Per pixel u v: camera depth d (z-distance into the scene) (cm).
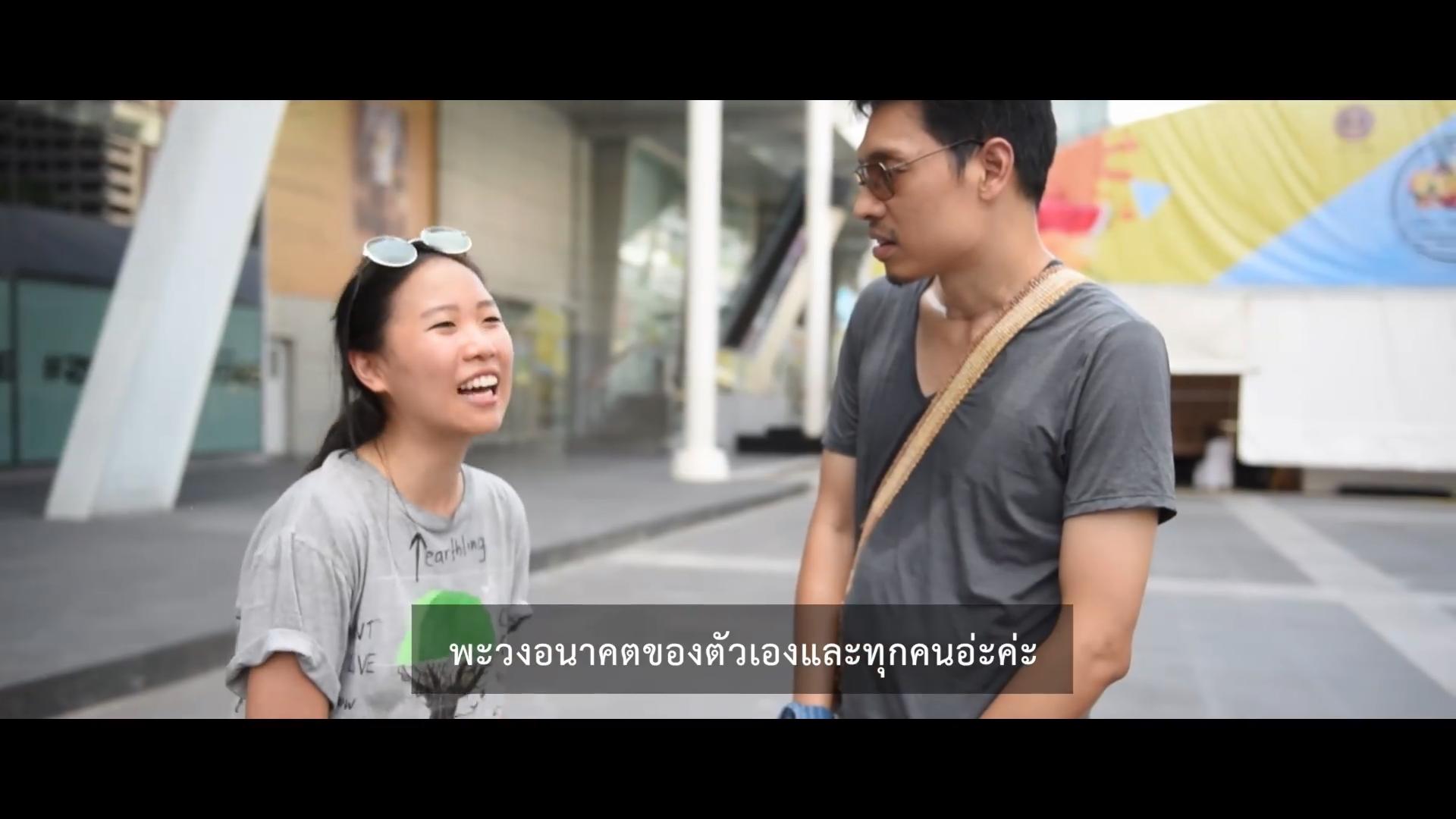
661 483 1388
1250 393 1400
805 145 2456
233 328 1535
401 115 1866
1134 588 116
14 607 531
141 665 438
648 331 2661
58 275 1327
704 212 1488
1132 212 1392
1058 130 125
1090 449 117
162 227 921
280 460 1585
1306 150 1347
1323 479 1514
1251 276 1383
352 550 125
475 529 141
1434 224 1329
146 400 916
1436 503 1385
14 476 1249
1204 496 1470
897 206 122
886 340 140
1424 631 596
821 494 153
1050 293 124
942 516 128
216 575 628
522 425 2239
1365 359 1370
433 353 126
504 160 2166
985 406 124
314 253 1686
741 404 2639
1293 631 595
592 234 2486
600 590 691
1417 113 1314
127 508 911
